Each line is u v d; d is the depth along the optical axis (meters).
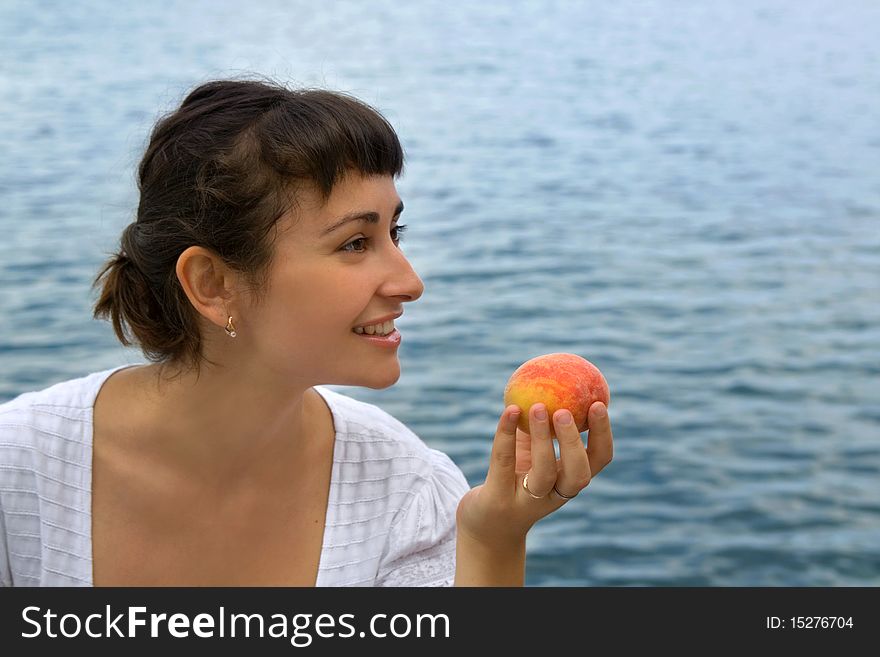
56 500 2.35
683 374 13.05
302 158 2.15
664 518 9.42
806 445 11.05
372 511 2.48
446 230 19.44
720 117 32.34
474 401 11.65
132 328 2.35
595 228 20.00
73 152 23.02
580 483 2.17
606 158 26.39
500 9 59.06
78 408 2.37
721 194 23.14
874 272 17.72
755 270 17.77
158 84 31.36
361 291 2.21
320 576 2.44
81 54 37.12
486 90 35.22
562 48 46.34
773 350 13.98
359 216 2.19
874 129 30.56
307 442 2.44
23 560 2.37
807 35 51.84
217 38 42.59
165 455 2.36
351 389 11.92
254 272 2.22
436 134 28.34
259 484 2.40
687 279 17.11
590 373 2.29
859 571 8.66
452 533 2.52
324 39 44.38
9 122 26.09
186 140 2.26
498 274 16.84
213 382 2.31
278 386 2.31
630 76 39.44
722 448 10.93
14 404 2.39
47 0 52.94
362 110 2.24
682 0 66.69
